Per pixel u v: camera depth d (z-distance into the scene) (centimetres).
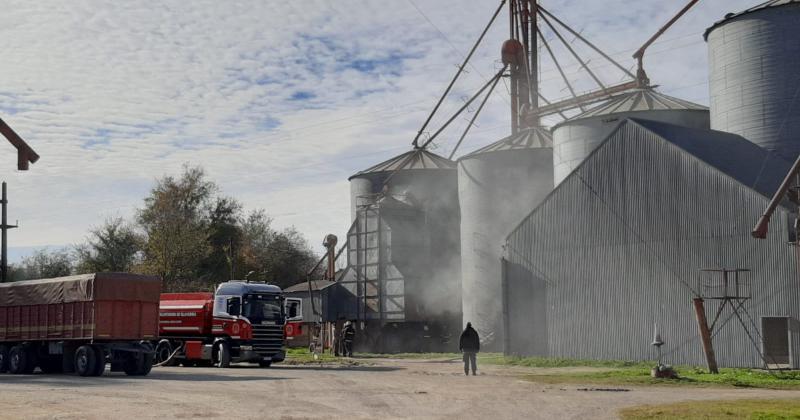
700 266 3716
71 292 3391
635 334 3931
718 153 4041
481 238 6000
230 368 4038
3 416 1791
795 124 4419
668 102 5300
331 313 6812
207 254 9325
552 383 2869
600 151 4159
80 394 2355
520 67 7044
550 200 4350
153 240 8981
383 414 1866
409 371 3700
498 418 1795
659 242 3878
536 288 4362
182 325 4250
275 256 12512
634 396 2344
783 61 4466
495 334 5859
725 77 4703
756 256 3531
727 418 1742
